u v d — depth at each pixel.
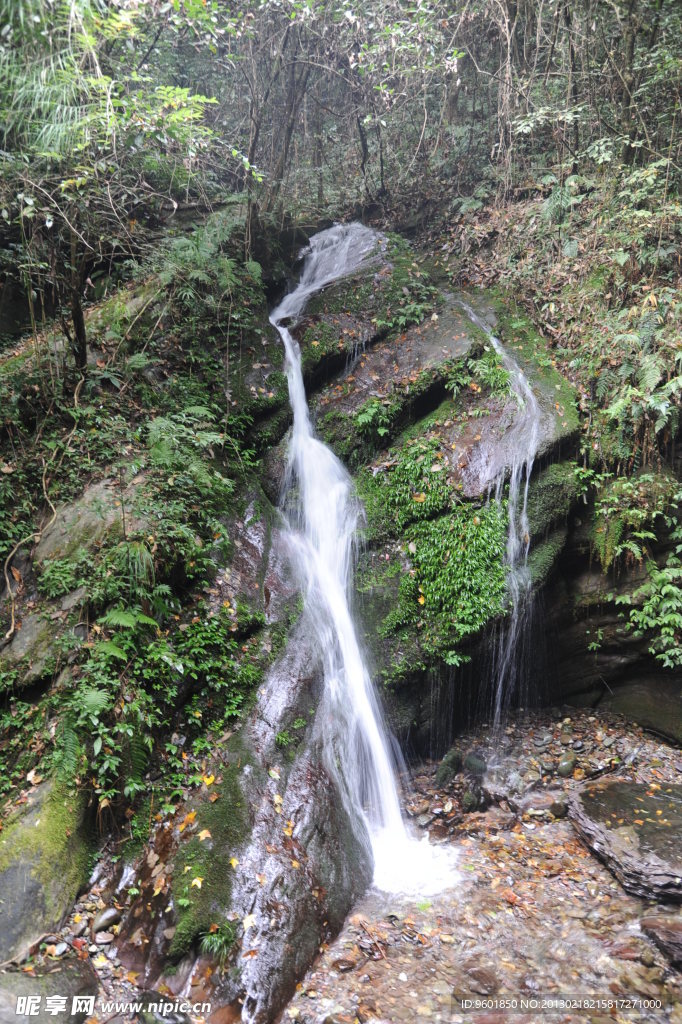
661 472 7.63
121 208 7.76
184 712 5.57
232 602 6.29
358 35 10.10
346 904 5.05
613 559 7.44
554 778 6.63
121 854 4.80
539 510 7.30
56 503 6.27
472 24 10.94
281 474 7.82
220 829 4.91
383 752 6.53
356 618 7.01
